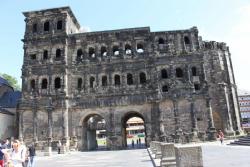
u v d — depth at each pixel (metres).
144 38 80.06
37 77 79.00
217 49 87.81
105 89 77.19
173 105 74.38
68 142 74.12
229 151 42.25
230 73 89.44
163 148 27.61
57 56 80.88
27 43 81.56
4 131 81.00
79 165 39.09
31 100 77.25
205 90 74.88
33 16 83.56
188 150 18.72
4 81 103.06
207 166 27.88
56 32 81.44
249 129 127.75
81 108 76.38
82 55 80.69
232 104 84.94
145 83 76.69
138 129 167.88
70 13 85.50
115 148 72.94
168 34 80.06
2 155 21.47
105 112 75.69
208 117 73.06
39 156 60.06
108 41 80.88
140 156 48.44
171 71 77.06
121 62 78.62
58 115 75.69
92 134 89.12
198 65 77.19
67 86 78.19
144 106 75.19
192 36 79.75
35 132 74.94
